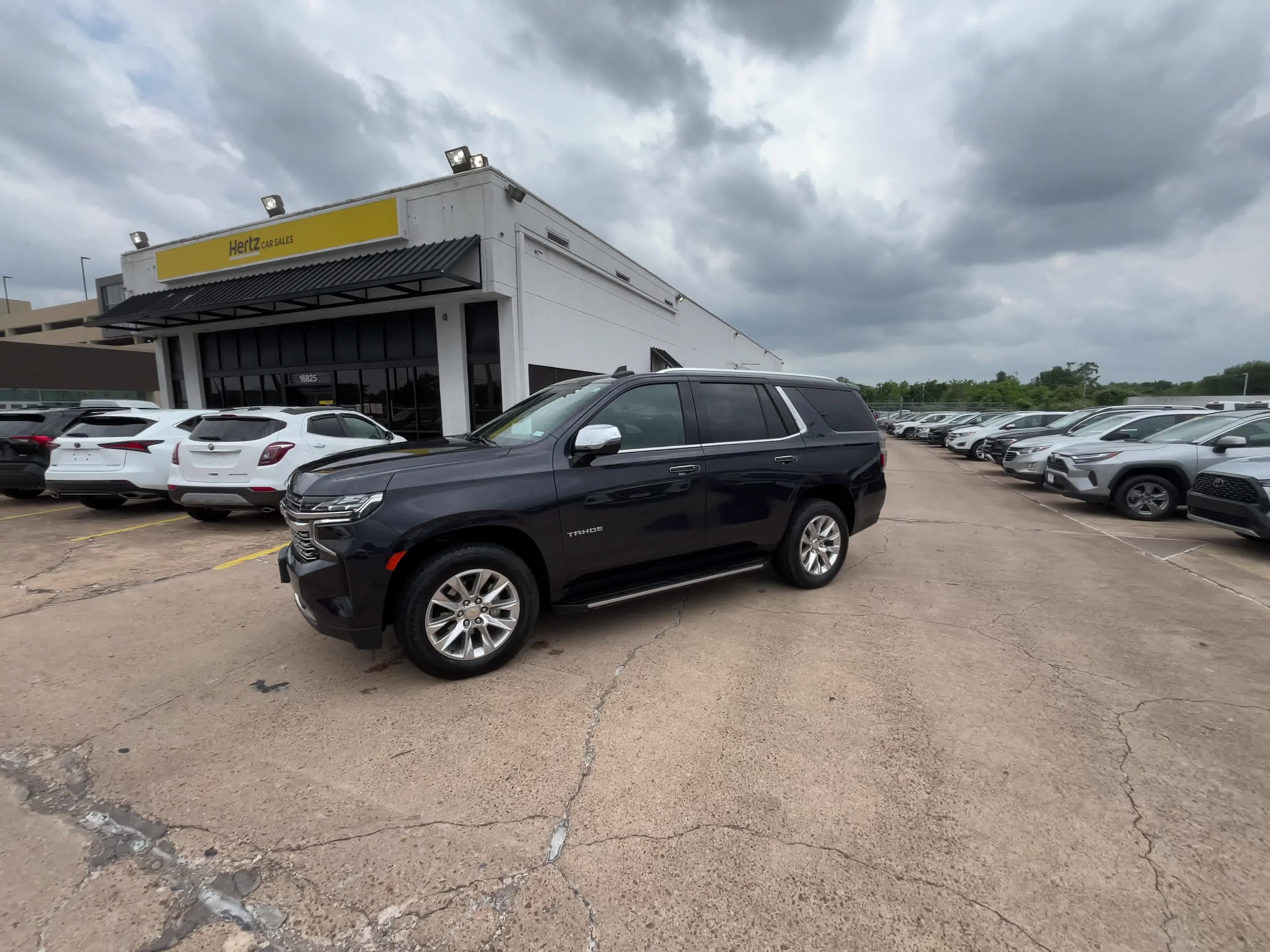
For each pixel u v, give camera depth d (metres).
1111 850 2.09
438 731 2.89
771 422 4.72
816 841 2.14
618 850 2.11
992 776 2.50
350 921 1.83
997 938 1.75
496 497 3.39
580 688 3.31
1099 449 9.20
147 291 17.00
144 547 6.69
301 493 3.31
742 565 4.52
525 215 14.05
